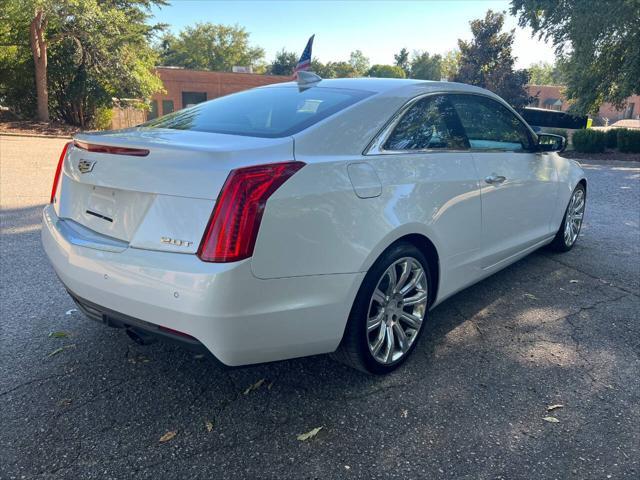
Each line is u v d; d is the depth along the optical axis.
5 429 2.41
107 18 24.25
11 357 3.04
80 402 2.63
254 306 2.22
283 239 2.26
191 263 2.16
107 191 2.52
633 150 19.80
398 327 2.97
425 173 2.97
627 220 6.98
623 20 17.70
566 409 2.62
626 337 3.43
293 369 3.01
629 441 2.38
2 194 7.96
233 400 2.69
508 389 2.80
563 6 18.94
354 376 2.93
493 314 3.79
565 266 4.88
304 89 3.21
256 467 2.21
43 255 4.91
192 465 2.21
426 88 3.25
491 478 2.15
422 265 3.02
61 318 3.57
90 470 2.17
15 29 24.19
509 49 31.11
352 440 2.38
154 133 2.72
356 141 2.69
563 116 24.11
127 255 2.33
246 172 2.18
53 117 27.50
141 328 2.36
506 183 3.72
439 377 2.92
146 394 2.72
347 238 2.48
